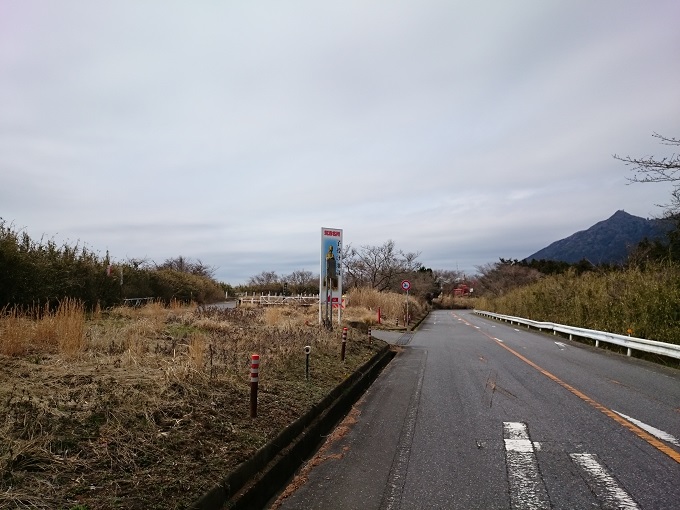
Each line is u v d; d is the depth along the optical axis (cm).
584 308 2172
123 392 549
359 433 674
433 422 719
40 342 861
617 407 796
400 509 419
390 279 6494
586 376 1120
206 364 793
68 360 737
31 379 592
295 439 593
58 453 399
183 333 1266
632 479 479
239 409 618
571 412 763
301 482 489
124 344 895
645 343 1419
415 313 4500
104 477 381
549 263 7638
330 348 1293
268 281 8062
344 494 456
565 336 2339
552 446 590
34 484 350
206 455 461
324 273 2034
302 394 763
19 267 1399
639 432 645
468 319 4597
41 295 1496
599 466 516
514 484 470
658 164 1305
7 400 479
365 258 6525
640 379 1078
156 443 457
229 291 6694
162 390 583
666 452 561
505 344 1938
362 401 901
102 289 2061
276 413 638
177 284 3759
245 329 1471
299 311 3142
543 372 1181
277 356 979
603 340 1756
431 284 8225
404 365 1389
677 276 1571
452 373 1189
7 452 372
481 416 748
